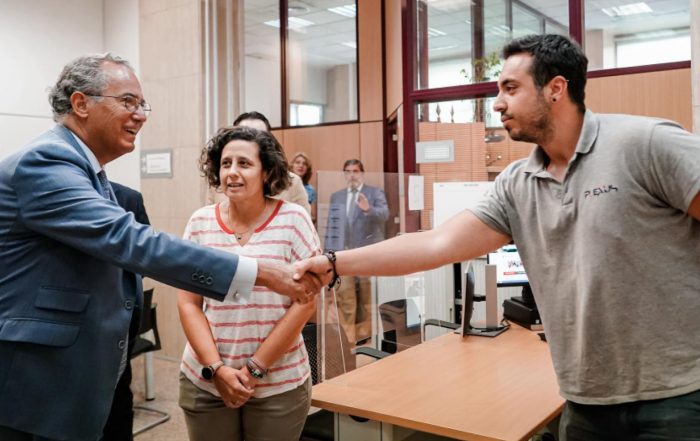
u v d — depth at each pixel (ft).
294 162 17.25
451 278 11.42
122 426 6.23
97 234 4.58
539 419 5.95
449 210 10.54
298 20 21.81
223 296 4.93
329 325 7.81
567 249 4.65
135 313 5.57
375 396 6.75
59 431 4.65
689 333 4.23
